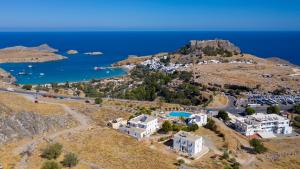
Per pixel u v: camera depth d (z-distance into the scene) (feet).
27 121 417.69
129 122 451.53
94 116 496.64
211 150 416.46
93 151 359.87
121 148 378.32
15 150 350.84
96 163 329.52
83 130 426.10
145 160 351.25
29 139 386.11
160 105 619.26
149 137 433.48
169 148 404.57
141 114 503.20
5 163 314.14
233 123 535.19
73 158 321.11
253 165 396.16
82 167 317.42
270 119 533.55
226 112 573.33
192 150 392.27
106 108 545.85
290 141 496.64
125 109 556.10
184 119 528.63
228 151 418.10
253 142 446.60
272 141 492.13
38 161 322.14
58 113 472.03
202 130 490.90
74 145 372.99
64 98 621.31
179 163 355.77
